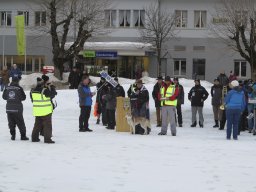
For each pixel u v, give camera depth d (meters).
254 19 40.50
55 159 11.23
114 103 18.55
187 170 10.13
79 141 14.65
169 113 17.02
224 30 48.41
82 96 17.55
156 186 8.55
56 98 26.86
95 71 44.19
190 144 14.38
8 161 10.86
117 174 9.59
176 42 51.75
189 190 8.30
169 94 16.98
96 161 11.05
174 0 51.62
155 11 49.84
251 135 17.84
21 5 53.69
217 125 20.97
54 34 39.31
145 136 16.53
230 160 11.50
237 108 15.90
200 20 51.72
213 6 51.03
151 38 48.78
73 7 42.09
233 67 51.12
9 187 8.32
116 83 18.70
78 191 8.11
